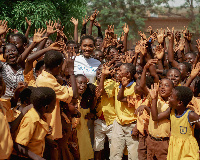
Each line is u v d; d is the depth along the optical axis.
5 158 2.77
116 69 4.81
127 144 4.59
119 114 4.57
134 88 4.38
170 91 3.95
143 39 5.52
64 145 4.03
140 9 30.03
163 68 5.37
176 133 3.74
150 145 4.06
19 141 2.99
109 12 28.70
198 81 4.41
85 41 5.39
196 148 3.68
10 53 3.88
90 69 5.39
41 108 3.15
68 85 4.01
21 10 11.91
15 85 3.86
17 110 3.38
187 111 3.67
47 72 3.52
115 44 6.46
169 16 31.83
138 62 5.93
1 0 12.24
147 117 4.25
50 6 12.42
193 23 30.88
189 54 6.12
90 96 4.58
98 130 4.79
